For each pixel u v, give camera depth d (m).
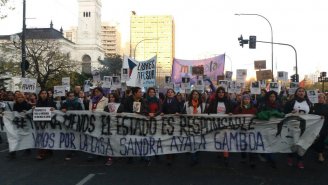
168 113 10.59
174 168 9.82
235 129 10.20
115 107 10.76
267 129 10.09
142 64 17.91
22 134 10.95
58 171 9.38
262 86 21.12
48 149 10.99
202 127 10.29
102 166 10.01
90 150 10.59
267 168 9.88
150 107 10.67
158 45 99.62
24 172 9.25
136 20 101.19
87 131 10.59
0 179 8.53
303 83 23.41
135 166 10.04
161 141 10.34
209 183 8.25
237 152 11.02
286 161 10.86
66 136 10.76
